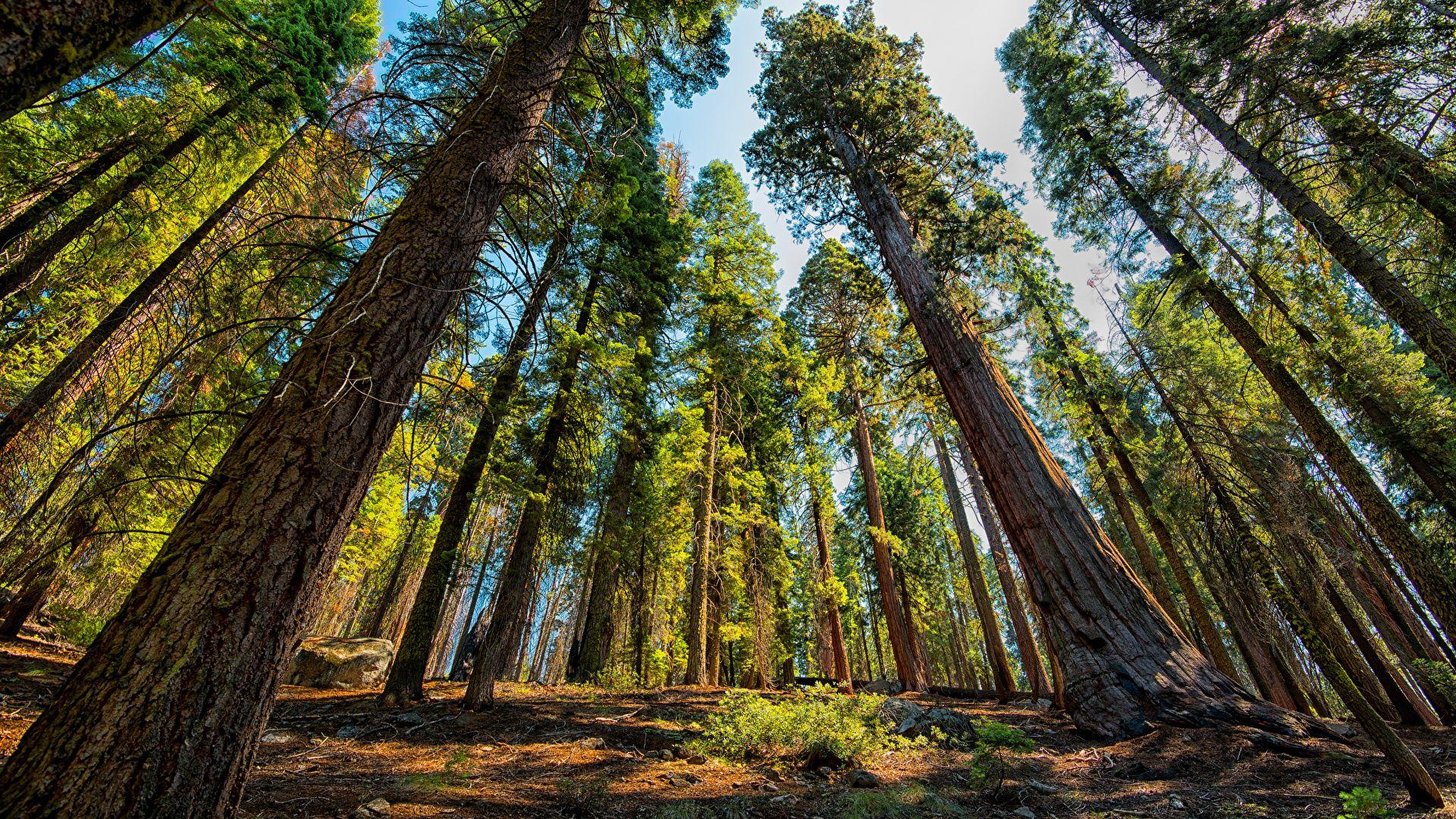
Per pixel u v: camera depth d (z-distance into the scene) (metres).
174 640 1.88
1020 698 13.75
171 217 8.14
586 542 10.81
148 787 1.69
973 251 10.45
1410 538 7.39
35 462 6.22
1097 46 10.68
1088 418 12.87
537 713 7.79
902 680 13.98
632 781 4.71
